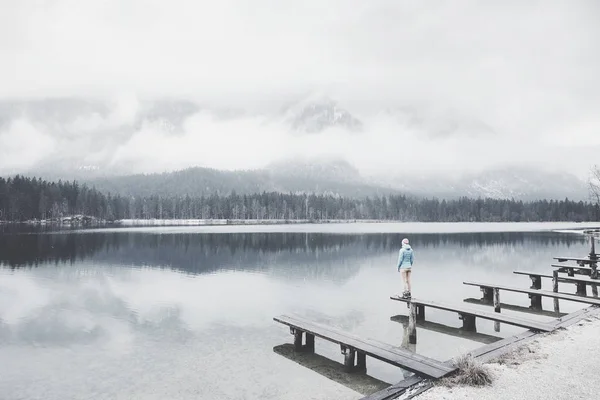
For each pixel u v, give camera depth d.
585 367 9.50
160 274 31.14
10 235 74.31
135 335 15.75
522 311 19.28
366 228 119.38
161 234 80.69
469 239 68.25
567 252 46.16
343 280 28.36
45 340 15.20
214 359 12.92
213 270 33.22
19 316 18.77
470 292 23.84
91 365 12.62
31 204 144.75
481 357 10.41
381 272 32.03
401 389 8.62
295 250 49.72
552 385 8.48
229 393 10.37
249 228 115.25
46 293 23.94
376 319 17.69
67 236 72.44
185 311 19.52
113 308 20.23
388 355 10.59
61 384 11.27
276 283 27.17
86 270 33.03
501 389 8.34
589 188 88.25
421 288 25.09
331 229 110.50
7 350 14.11
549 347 11.14
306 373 11.59
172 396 10.30
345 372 11.66
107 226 122.56
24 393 10.76
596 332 12.68
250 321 17.66
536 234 83.62
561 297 18.67
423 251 48.19
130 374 11.84
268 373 11.63
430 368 9.55
